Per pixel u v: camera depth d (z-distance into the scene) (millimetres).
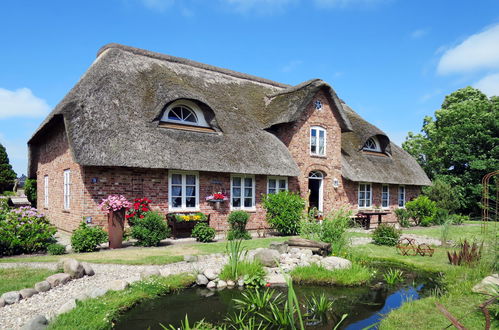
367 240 13633
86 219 11398
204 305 6371
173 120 14352
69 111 11727
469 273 7844
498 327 4875
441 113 34219
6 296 5680
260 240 12641
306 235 11312
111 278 7207
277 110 17766
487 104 29969
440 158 30219
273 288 7484
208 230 12422
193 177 14047
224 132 15133
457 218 21906
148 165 11758
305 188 17500
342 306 6426
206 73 19422
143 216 11797
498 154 26219
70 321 4938
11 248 9461
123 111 12844
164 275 7562
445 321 5227
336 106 18734
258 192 15891
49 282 6531
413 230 17672
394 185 23094
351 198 19734
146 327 5340
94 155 10859
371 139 22969
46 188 17078
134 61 16250
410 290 7344
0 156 30906
